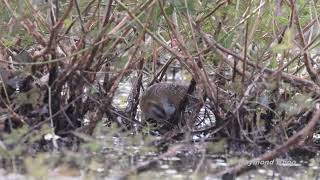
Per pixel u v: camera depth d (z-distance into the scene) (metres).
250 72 11.17
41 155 8.48
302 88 10.98
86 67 10.98
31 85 11.16
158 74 12.17
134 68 12.02
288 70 11.50
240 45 11.24
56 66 10.91
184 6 10.55
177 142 10.69
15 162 9.26
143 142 10.30
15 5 10.89
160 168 9.34
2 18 10.95
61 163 9.04
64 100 11.16
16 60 11.14
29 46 11.61
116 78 11.44
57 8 10.64
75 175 8.59
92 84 11.20
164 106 11.75
